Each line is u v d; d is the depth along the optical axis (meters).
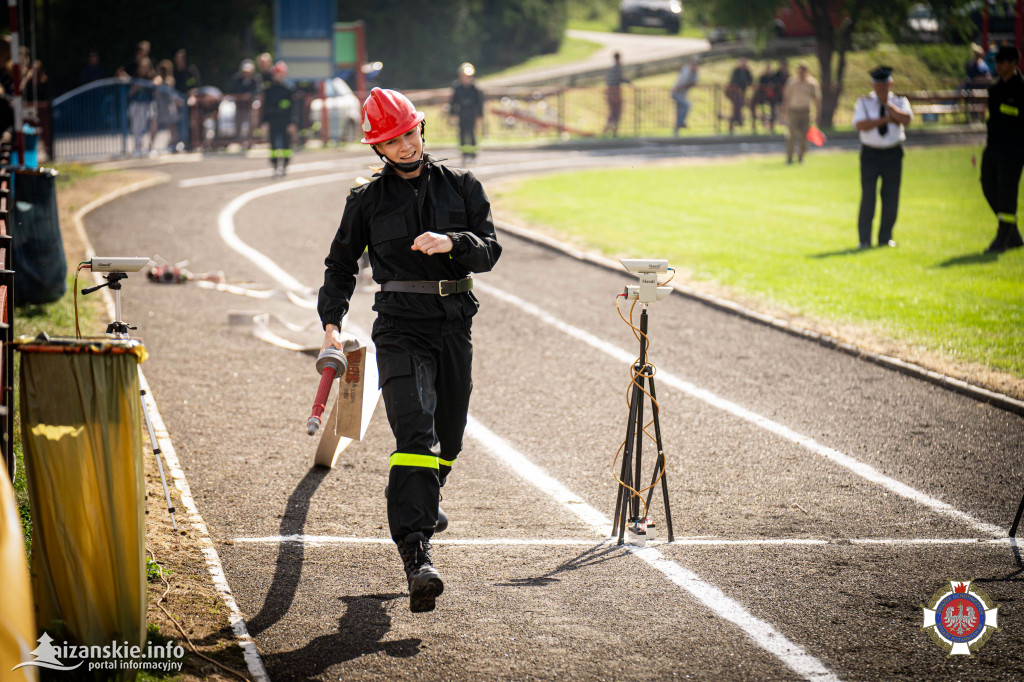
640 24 82.25
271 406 11.63
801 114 36.62
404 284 6.89
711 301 16.70
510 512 8.80
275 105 31.61
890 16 49.81
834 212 26.02
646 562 7.77
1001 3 53.16
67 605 5.61
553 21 71.94
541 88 56.28
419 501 6.52
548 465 10.01
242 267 19.19
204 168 33.56
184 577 7.18
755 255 20.34
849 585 7.38
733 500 9.12
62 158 35.41
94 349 5.52
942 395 12.26
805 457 10.25
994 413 11.61
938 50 57.41
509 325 15.54
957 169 34.88
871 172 20.80
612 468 9.91
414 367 6.75
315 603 7.02
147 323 15.05
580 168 35.72
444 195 6.95
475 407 11.81
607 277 18.97
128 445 5.61
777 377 12.98
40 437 5.54
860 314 15.55
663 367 13.42
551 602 7.08
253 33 61.94
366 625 6.71
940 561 7.81
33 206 14.86
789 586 7.36
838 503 9.05
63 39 58.38
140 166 33.59
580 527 8.49
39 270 14.91
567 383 12.73
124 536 5.63
